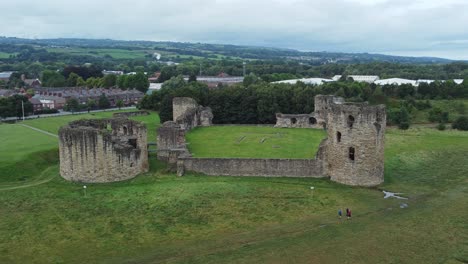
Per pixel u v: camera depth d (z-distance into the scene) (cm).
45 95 19400
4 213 5016
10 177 6431
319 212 4969
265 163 6234
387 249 4038
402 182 6100
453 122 12419
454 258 3844
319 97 10088
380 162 5875
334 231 4453
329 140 6041
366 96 14975
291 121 10338
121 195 5516
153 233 4456
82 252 4072
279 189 5675
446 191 5703
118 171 6125
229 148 7688
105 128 7488
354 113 5666
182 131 7306
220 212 4950
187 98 10475
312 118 10238
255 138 8700
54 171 6775
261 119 11981
